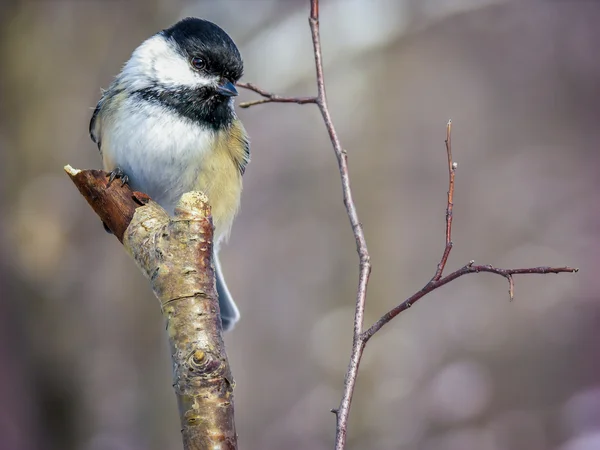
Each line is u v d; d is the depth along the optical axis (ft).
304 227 50.01
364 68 45.70
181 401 10.71
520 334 46.03
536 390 43.21
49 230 29.07
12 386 29.81
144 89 19.76
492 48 59.36
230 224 21.52
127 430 30.78
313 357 43.88
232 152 20.99
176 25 20.62
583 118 59.82
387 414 39.42
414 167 51.60
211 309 11.36
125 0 32.40
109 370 30.45
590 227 52.75
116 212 13.19
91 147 30.55
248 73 39.32
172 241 11.81
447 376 41.52
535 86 60.23
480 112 58.29
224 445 10.48
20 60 30.25
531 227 53.52
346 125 46.16
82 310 29.60
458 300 47.60
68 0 31.35
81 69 31.04
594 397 41.01
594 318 46.65
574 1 60.54
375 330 12.48
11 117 29.91
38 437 29.58
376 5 42.14
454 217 53.36
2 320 29.17
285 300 49.19
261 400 44.50
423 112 52.49
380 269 43.80
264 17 40.16
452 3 43.75
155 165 19.72
